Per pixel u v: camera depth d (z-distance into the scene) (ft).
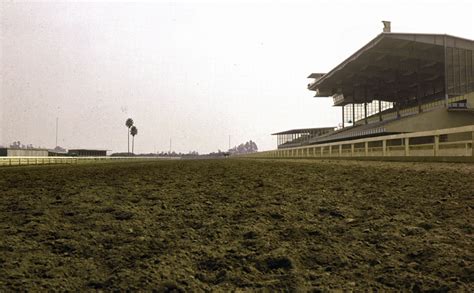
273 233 17.92
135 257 14.71
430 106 215.31
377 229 18.15
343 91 307.58
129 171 62.18
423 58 209.26
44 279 12.53
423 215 20.24
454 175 35.88
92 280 12.50
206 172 55.26
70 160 185.37
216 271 13.61
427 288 12.14
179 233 17.89
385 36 184.14
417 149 74.69
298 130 384.88
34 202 25.46
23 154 197.06
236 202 25.40
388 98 314.35
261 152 277.85
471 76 186.80
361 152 101.60
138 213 21.88
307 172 48.32
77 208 23.18
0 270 13.12
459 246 15.47
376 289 12.22
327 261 14.51
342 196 26.61
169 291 11.93
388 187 29.66
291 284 12.56
